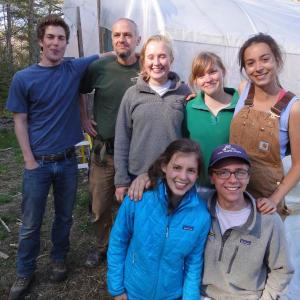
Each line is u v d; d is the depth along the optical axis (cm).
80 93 321
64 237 321
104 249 355
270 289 214
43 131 284
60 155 291
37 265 357
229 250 211
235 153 202
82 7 565
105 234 349
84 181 580
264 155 218
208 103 247
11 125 1041
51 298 313
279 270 213
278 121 211
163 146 257
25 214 295
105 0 515
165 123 255
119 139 273
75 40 596
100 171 325
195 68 240
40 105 280
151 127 258
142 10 492
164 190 215
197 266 219
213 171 210
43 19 278
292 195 400
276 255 210
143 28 487
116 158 274
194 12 528
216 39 506
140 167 266
